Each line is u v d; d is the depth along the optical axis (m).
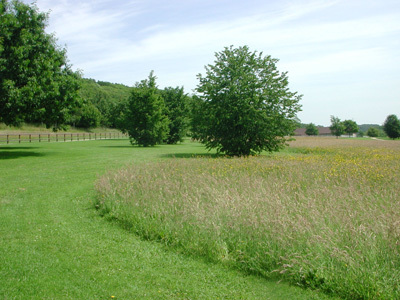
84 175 13.74
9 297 3.94
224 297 3.99
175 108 48.03
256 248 4.88
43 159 20.14
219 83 22.95
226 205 6.18
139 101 37.84
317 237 4.59
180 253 5.38
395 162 15.36
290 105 23.00
